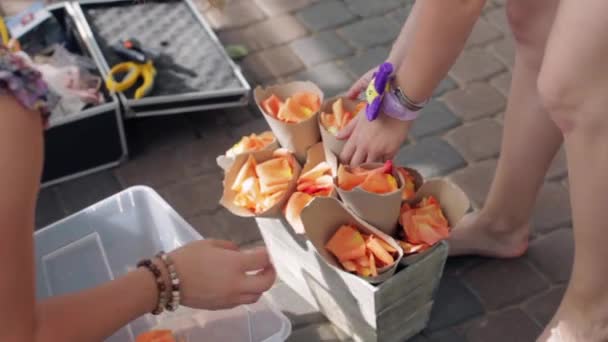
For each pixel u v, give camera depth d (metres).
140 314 1.06
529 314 1.71
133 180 2.04
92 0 2.32
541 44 1.40
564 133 1.24
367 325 1.54
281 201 1.47
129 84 2.04
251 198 1.49
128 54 2.12
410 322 1.61
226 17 2.52
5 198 0.83
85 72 2.05
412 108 1.35
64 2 2.31
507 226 1.76
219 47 2.22
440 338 1.67
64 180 2.04
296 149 1.54
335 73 2.32
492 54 2.36
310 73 2.32
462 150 2.08
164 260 1.08
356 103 1.55
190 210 1.97
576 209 1.28
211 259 1.11
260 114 2.21
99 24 2.26
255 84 2.29
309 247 1.50
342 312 1.59
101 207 1.67
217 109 2.23
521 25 1.42
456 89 2.25
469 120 2.17
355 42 2.42
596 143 1.19
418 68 1.29
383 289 1.41
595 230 1.26
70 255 1.68
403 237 1.46
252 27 2.48
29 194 0.85
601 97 1.14
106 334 1.01
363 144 1.42
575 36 1.12
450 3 1.20
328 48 2.40
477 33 2.43
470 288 1.77
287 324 1.43
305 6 2.56
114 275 1.73
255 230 1.91
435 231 1.41
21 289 0.86
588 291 1.35
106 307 1.01
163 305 1.09
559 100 1.18
